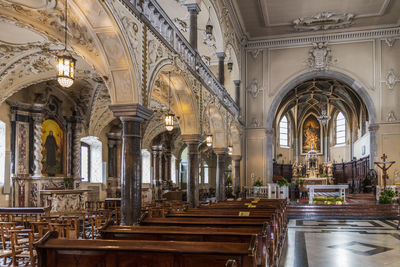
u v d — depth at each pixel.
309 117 41.94
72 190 15.97
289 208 20.11
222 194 19.14
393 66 25.61
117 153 21.95
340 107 38.12
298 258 9.28
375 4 22.59
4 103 14.18
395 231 13.97
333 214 19.69
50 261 4.72
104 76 8.71
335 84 31.67
